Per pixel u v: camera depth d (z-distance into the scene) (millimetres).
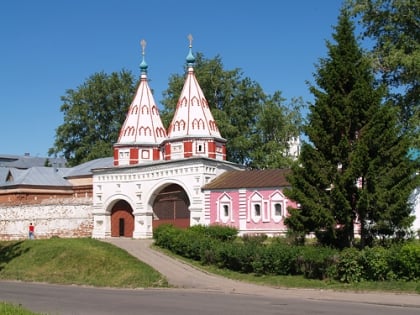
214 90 71812
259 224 44688
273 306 20609
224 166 50625
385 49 40500
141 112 55094
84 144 88188
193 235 38000
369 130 27984
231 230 40594
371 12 42031
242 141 67812
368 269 26344
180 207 50000
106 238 50719
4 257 43281
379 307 20234
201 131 50406
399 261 25484
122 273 34062
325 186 28906
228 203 46438
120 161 54094
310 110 30031
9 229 60562
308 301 22375
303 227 29375
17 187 69500
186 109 51250
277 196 44125
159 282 30750
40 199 63812
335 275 27109
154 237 42031
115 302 22688
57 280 34812
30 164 124875
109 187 53750
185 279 30891
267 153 68750
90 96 89188
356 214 28938
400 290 24188
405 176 28312
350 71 29500
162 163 50250
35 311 19906
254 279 29766
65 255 39125
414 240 30969
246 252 31312
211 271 32938
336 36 30344
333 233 28516
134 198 52125
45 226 58031
